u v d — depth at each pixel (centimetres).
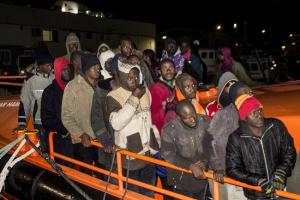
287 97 412
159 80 425
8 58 2997
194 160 350
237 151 306
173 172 371
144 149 383
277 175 298
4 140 614
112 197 399
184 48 627
